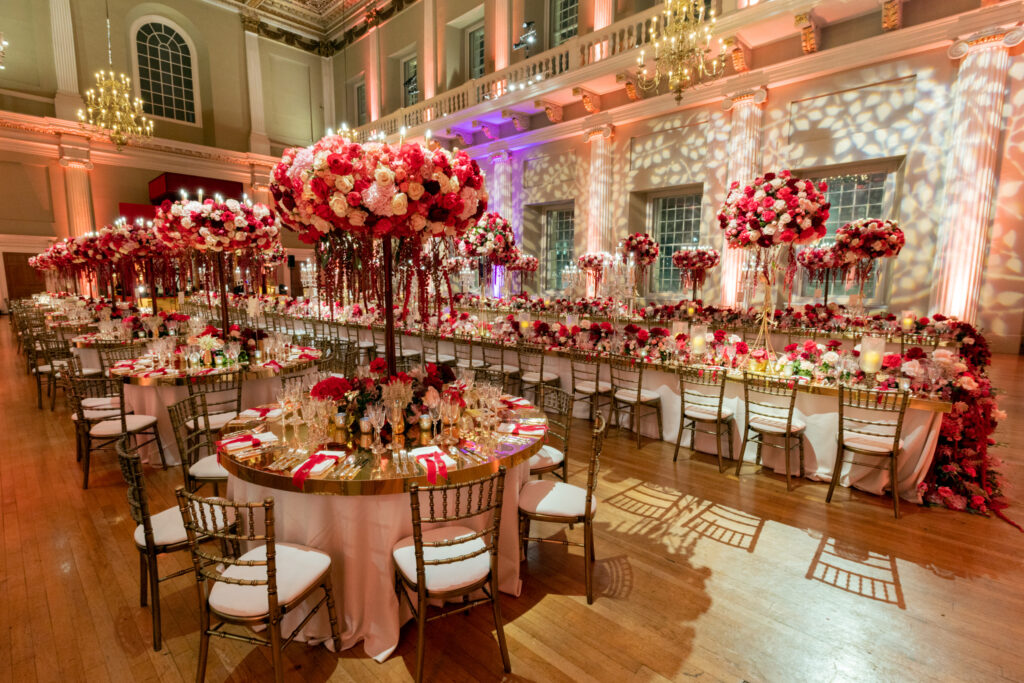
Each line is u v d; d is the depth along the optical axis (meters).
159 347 4.59
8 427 5.33
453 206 2.47
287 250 19.55
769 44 9.40
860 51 8.33
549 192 13.51
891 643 2.25
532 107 12.90
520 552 2.83
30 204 14.51
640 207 11.95
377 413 2.46
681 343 4.80
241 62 18.14
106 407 4.22
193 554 1.87
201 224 4.71
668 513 3.49
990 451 4.52
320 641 2.27
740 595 2.60
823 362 4.00
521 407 3.32
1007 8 7.08
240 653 2.23
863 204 8.91
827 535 3.19
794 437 4.07
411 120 16.06
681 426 4.41
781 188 4.18
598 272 10.05
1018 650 2.20
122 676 2.10
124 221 7.88
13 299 14.25
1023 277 7.61
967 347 5.32
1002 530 3.24
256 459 2.32
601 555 2.98
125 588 2.68
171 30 16.81
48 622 2.41
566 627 2.37
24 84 14.23
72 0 14.87
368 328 8.24
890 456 3.43
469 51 15.18
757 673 2.09
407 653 2.23
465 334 6.97
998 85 7.29
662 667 2.12
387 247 2.66
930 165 7.99
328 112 20.30
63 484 3.95
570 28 12.56
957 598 2.56
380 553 2.19
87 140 15.14
